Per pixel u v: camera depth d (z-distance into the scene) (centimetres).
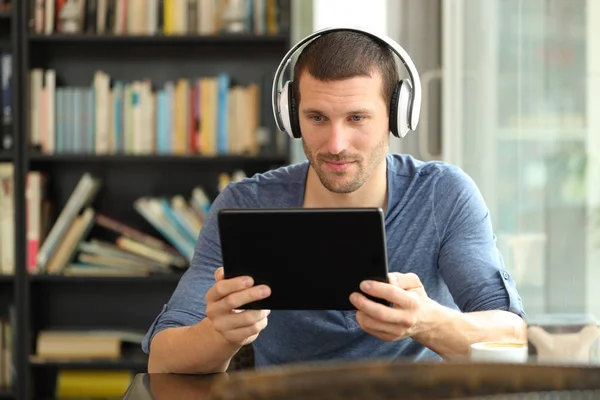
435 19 613
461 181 309
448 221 303
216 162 631
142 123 598
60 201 630
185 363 262
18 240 598
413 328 247
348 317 296
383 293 238
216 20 605
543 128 439
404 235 304
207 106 596
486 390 111
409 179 308
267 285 241
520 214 475
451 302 312
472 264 293
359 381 109
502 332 261
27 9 596
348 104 269
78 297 635
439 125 610
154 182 631
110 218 621
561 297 421
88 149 600
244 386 107
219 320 247
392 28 616
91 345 602
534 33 449
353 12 616
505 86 495
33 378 612
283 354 304
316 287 240
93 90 598
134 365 593
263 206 311
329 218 231
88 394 604
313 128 276
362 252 235
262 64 629
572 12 402
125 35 593
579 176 398
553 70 425
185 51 629
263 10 605
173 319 285
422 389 111
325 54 271
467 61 566
